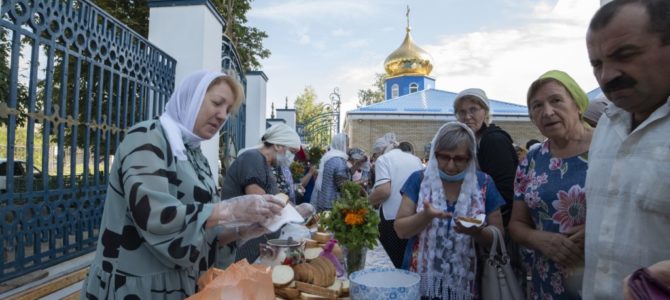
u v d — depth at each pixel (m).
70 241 3.32
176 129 1.47
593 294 1.24
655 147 1.06
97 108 3.04
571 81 1.69
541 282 1.73
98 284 1.39
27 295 2.29
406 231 1.84
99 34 3.00
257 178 2.88
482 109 2.62
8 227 2.28
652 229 1.06
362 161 7.41
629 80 1.04
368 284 1.51
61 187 2.70
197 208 1.32
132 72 3.48
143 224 1.27
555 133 1.67
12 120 2.29
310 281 1.67
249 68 13.31
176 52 4.39
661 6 0.98
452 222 1.83
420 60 30.39
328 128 18.45
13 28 2.24
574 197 1.63
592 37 1.09
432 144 1.92
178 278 1.42
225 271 1.12
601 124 1.33
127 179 1.31
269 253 1.85
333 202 1.98
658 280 0.82
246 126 8.46
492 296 1.73
